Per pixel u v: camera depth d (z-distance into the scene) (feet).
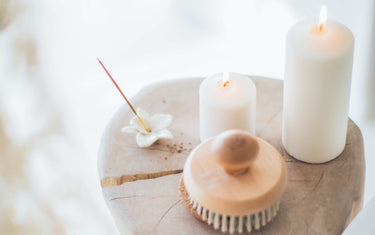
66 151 4.21
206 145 2.41
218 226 2.36
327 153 2.62
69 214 4.04
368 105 4.21
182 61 4.73
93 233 4.00
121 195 2.57
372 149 4.07
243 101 2.55
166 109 2.96
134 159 2.72
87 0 4.43
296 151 2.65
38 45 4.13
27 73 4.15
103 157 2.74
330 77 2.41
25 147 4.05
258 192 2.26
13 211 3.95
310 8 4.25
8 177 4.00
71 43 4.48
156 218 2.48
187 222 2.46
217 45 4.76
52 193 4.06
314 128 2.55
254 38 4.66
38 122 4.16
